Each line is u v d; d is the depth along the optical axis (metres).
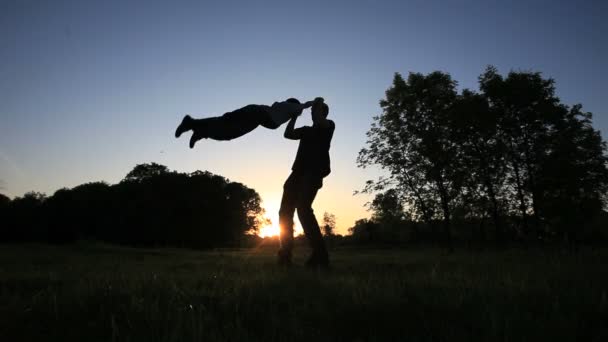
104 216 67.94
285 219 6.49
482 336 2.02
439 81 31.09
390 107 31.47
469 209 29.42
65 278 4.05
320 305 2.65
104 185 71.88
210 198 72.25
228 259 9.99
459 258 8.34
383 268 6.04
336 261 8.28
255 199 89.31
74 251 15.77
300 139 6.36
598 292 2.91
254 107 4.21
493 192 28.81
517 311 2.35
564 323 2.11
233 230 76.19
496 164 28.25
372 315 2.38
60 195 70.75
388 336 2.10
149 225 67.25
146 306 2.41
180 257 12.13
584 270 4.54
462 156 29.23
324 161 6.26
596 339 1.97
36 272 4.98
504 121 28.30
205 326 2.13
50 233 67.94
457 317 2.36
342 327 2.25
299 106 5.99
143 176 77.44
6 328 2.21
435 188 29.92
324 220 74.25
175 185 70.06
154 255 13.77
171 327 2.11
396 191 30.50
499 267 5.38
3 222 68.31
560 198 26.22
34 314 2.43
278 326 2.19
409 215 30.58
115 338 2.03
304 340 2.02
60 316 2.39
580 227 26.36
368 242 54.12
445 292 2.96
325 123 6.33
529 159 27.66
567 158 26.42
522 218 28.33
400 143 30.55
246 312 2.45
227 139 3.95
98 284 3.24
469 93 30.20
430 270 5.39
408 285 3.34
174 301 2.73
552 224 27.08
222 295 2.98
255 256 12.16
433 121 30.66
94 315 2.42
